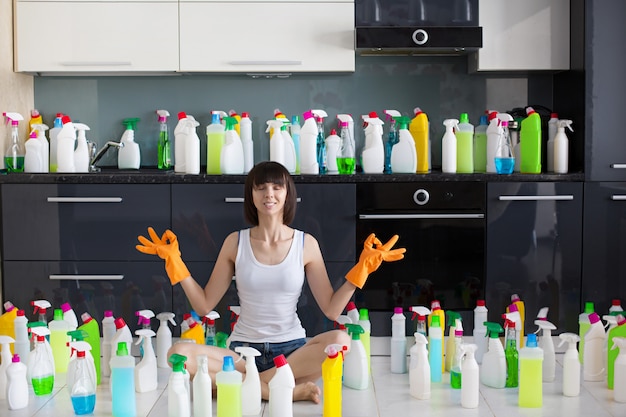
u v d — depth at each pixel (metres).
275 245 3.22
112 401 3.01
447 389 3.33
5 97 4.09
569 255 3.95
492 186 3.90
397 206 3.90
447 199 3.90
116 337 3.39
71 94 4.43
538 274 3.94
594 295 3.96
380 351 3.93
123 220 3.89
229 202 3.88
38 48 4.14
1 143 4.11
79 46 4.13
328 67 4.13
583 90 3.96
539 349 3.10
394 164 4.06
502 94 4.42
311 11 4.12
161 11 4.11
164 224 3.89
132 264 3.90
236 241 3.26
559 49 4.13
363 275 3.08
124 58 4.13
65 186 3.88
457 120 4.39
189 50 4.12
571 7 4.11
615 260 3.96
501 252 3.93
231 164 4.02
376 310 3.93
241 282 3.21
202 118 4.45
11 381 3.08
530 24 4.13
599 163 3.95
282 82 4.43
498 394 3.26
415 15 4.11
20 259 3.90
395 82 4.43
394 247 3.91
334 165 4.15
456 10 4.11
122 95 4.44
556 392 3.29
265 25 4.12
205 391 2.93
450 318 3.57
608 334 3.45
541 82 4.41
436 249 3.92
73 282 3.91
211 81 4.43
